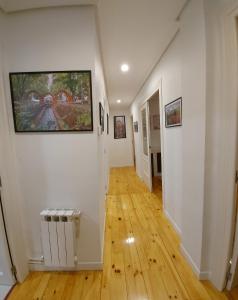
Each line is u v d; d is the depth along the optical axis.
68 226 1.58
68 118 1.61
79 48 1.55
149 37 2.10
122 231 2.42
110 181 5.10
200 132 1.47
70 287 1.55
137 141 5.47
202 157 1.46
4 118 1.53
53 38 1.55
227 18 1.23
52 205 1.70
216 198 1.45
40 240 1.74
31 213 1.71
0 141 1.47
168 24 1.86
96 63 1.72
